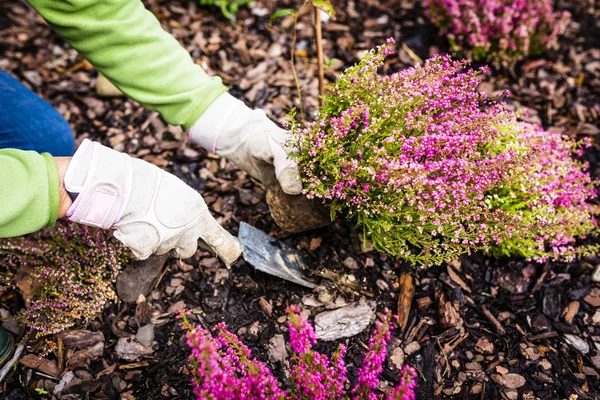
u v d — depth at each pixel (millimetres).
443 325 1923
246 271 2045
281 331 1902
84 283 2002
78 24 1576
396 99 1658
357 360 1839
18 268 2025
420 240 1773
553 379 1819
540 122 2652
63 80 2861
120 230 1537
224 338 1496
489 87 2789
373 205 1637
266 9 3217
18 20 3174
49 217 1380
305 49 2982
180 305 1978
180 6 3219
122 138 2584
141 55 1649
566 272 2082
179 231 1573
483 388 1793
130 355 1865
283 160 1690
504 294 2029
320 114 1743
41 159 1357
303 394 1496
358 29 3092
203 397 1301
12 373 1826
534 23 2740
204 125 1765
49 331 1841
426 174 1574
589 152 2508
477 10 2836
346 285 2004
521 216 1864
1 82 2105
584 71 2895
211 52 2957
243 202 2250
